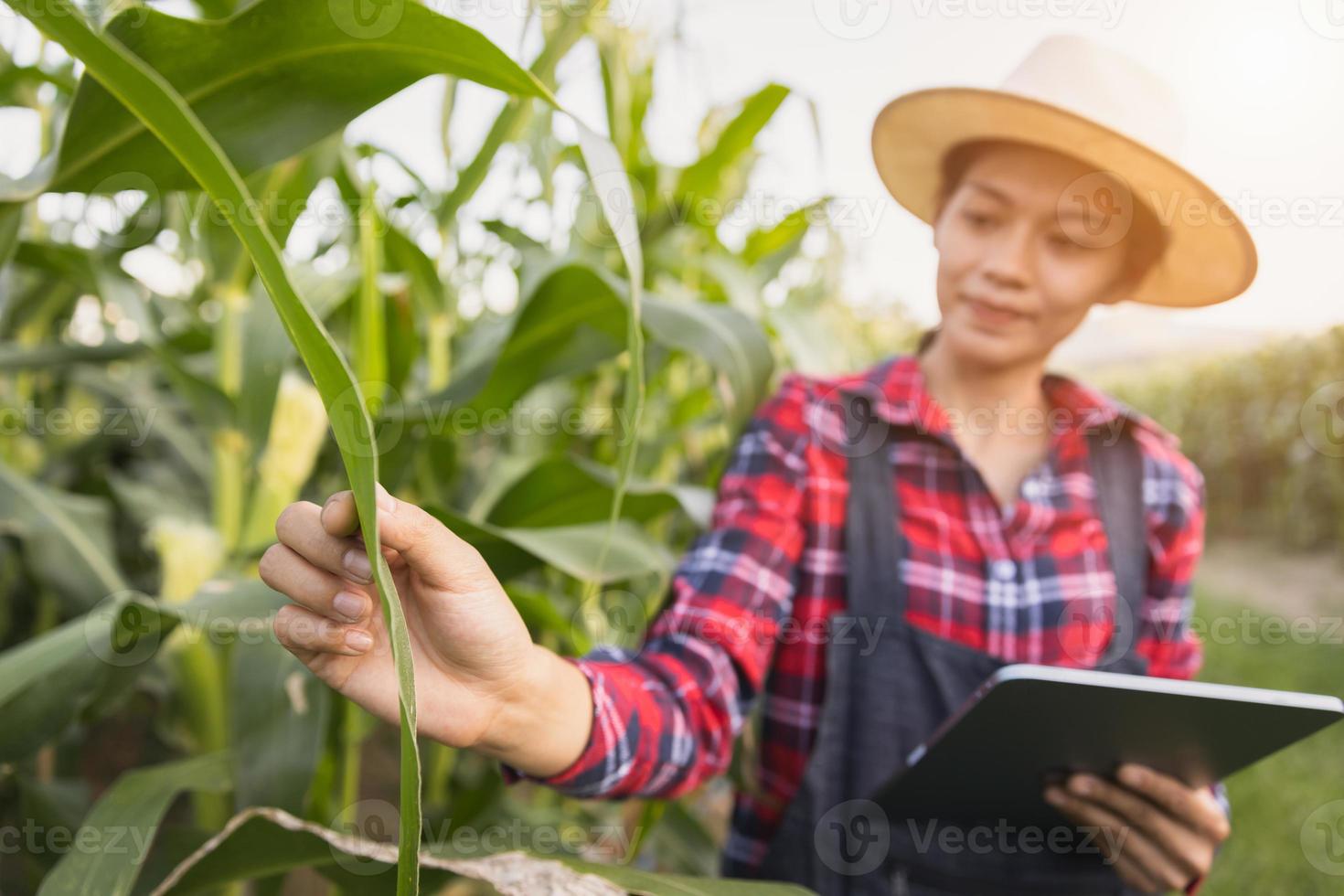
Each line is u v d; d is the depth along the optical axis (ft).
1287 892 5.02
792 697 2.47
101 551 2.91
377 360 2.33
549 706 1.56
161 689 3.20
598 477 2.37
